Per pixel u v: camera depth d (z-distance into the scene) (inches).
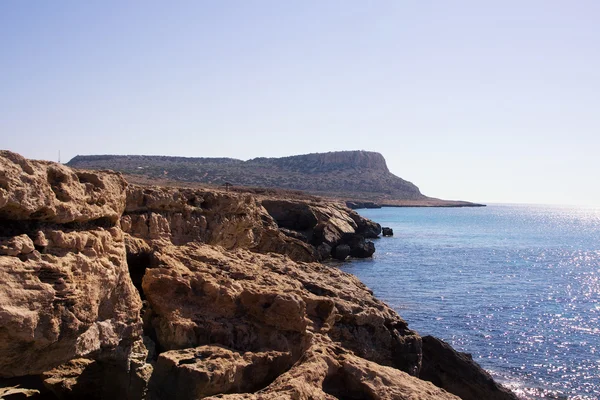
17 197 484.4
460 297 2100.1
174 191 1191.6
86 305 545.0
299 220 3346.5
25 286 480.1
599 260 3678.6
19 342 477.1
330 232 3166.8
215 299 756.6
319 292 991.6
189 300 751.1
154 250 871.1
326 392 631.2
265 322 746.2
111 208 638.5
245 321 748.0
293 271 1051.9
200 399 543.8
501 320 1752.0
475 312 1849.2
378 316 977.5
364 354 932.6
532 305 2006.6
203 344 709.9
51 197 525.3
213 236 1315.2
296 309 738.2
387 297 2042.3
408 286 2298.2
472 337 1553.9
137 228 1024.2
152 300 740.7
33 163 522.6
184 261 868.0
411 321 1699.1
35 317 479.8
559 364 1346.0
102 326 582.6
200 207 1309.1
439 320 1727.4
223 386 620.1
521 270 3011.8
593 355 1418.6
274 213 3371.1
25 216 504.4
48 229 530.0
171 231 1153.4
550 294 2265.0
